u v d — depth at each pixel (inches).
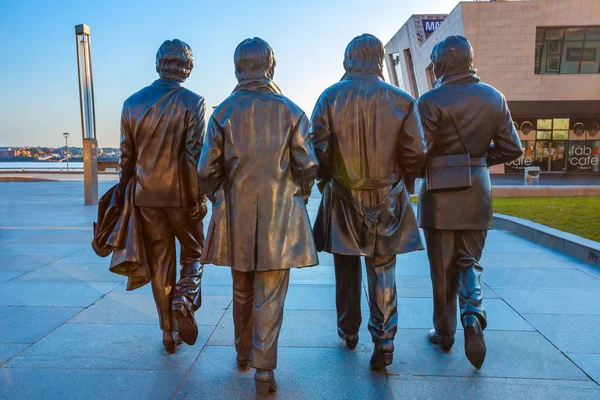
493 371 119.5
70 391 110.4
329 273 223.0
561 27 1314.0
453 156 124.5
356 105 114.9
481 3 1302.9
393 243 115.8
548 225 338.0
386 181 116.6
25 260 249.3
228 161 108.8
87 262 244.5
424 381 114.3
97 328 150.4
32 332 146.8
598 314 160.7
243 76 111.8
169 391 110.3
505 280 205.0
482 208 125.0
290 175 110.4
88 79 531.2
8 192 735.7
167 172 122.1
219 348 134.8
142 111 121.0
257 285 109.2
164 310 129.4
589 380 114.7
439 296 129.5
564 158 1485.0
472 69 127.7
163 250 128.7
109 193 127.7
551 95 1353.3
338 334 141.8
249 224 106.4
